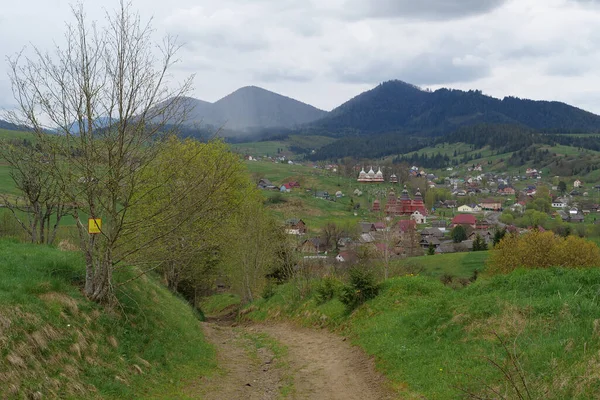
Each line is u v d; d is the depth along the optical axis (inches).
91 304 526.9
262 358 737.6
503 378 374.0
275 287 1392.7
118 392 418.9
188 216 565.6
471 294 611.2
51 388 368.2
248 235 1375.5
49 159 508.1
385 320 729.6
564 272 553.3
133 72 515.8
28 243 700.7
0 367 343.9
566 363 354.9
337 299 961.5
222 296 2193.7
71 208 551.2
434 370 473.1
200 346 687.1
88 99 499.8
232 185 1059.9
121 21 518.0
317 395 514.0
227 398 506.0
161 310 698.2
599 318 397.7
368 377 553.6
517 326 459.5
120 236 543.5
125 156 523.5
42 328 415.5
